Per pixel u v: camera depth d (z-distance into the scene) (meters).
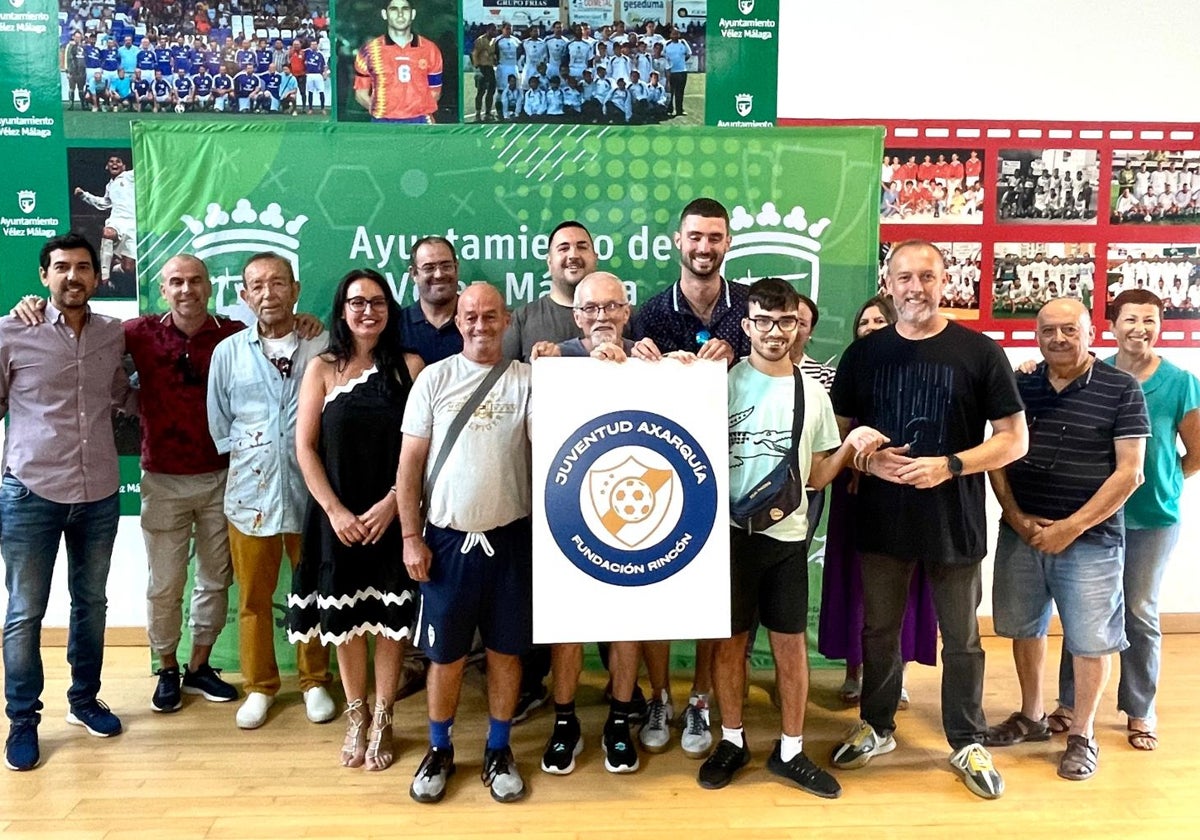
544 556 2.18
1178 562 3.60
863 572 2.45
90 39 3.19
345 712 2.76
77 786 2.35
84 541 2.55
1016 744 2.63
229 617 3.15
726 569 2.22
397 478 2.21
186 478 2.77
